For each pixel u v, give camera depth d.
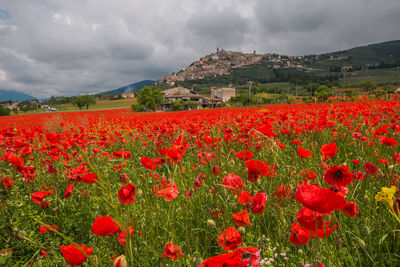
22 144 3.83
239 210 1.83
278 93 153.50
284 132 4.61
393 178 2.26
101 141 5.40
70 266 1.07
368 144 3.82
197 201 2.43
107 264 1.66
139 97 78.88
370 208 1.95
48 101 179.62
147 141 6.11
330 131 5.72
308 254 1.51
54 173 3.22
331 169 1.38
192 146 4.54
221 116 11.73
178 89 120.44
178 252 1.36
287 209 1.69
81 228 2.33
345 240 1.71
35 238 2.21
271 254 1.66
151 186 2.33
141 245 1.72
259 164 1.58
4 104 189.25
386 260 1.69
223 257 0.71
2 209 2.47
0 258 1.88
